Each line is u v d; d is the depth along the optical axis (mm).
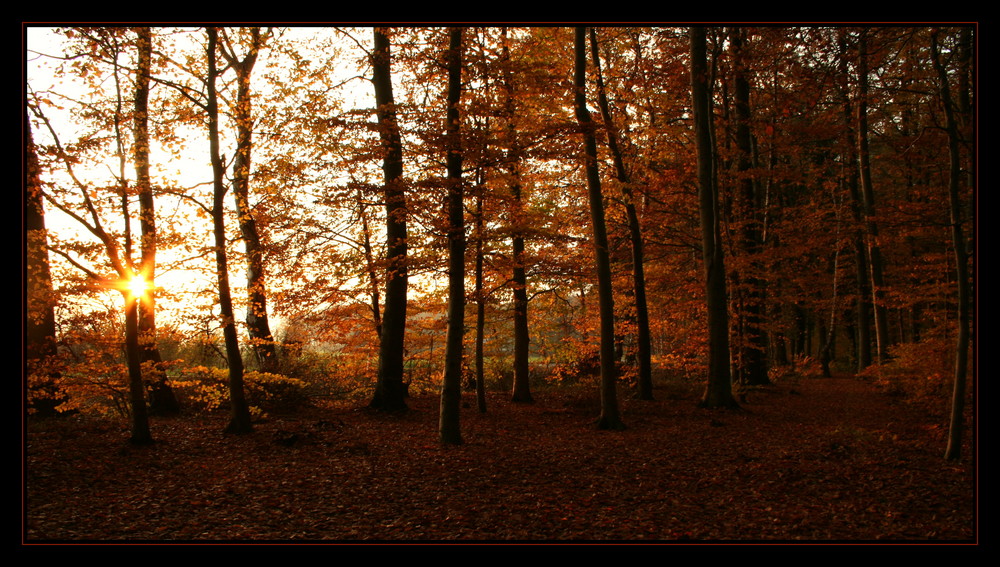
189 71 11164
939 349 12023
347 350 18109
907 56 10516
